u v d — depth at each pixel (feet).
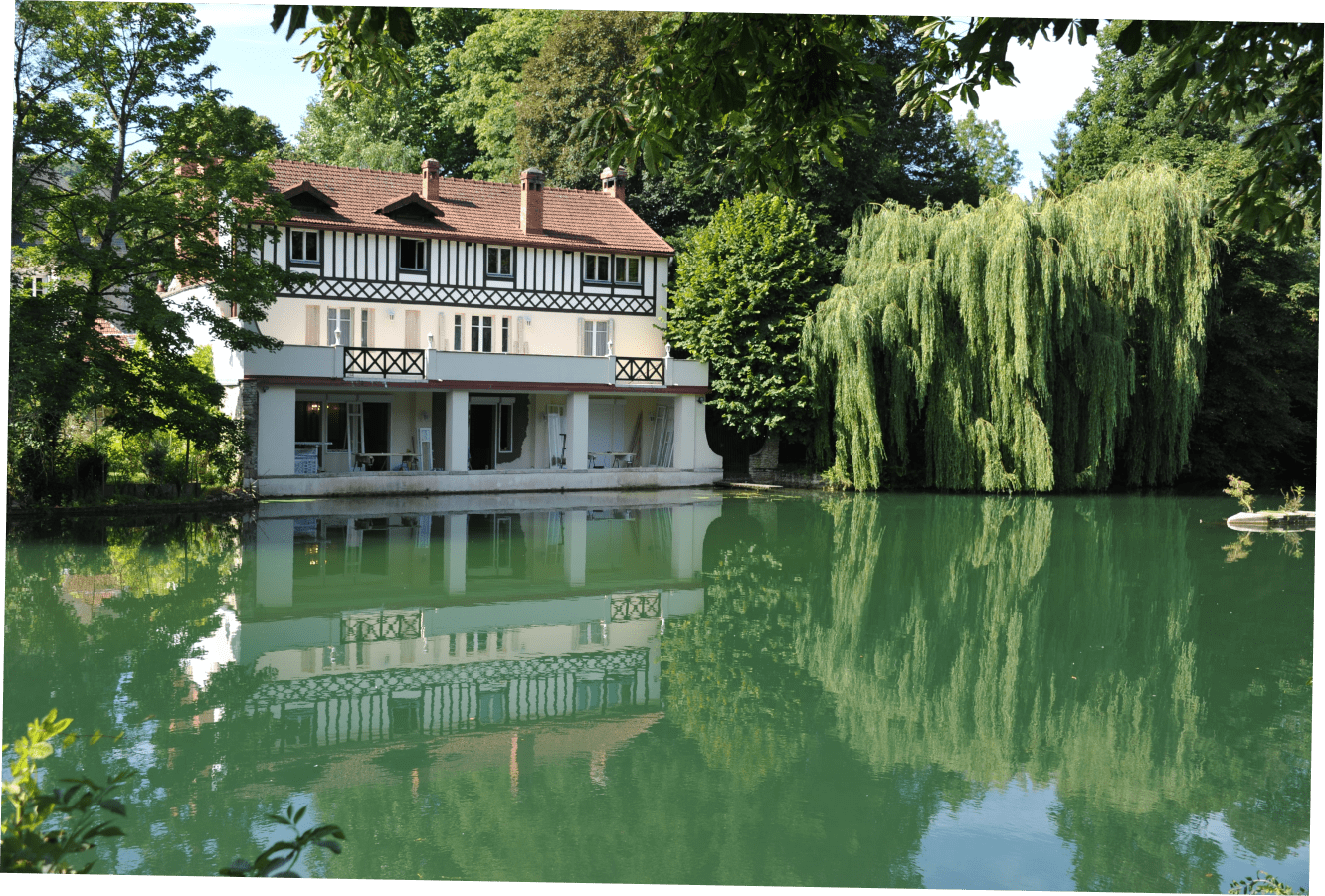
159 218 60.75
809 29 21.20
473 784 21.81
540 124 112.37
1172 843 19.35
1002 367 81.82
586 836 19.22
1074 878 17.97
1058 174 119.34
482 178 126.93
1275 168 23.45
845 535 60.18
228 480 71.26
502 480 82.84
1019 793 21.89
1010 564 50.98
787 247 89.61
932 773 22.90
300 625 35.83
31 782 11.43
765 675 30.73
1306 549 56.90
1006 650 34.06
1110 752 24.49
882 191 106.22
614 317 95.40
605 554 52.37
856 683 29.99
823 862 18.42
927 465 85.61
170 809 20.08
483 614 38.40
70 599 38.81
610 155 22.00
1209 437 104.42
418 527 61.00
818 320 86.38
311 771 22.34
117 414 63.57
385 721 25.82
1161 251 84.17
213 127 63.87
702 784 22.06
